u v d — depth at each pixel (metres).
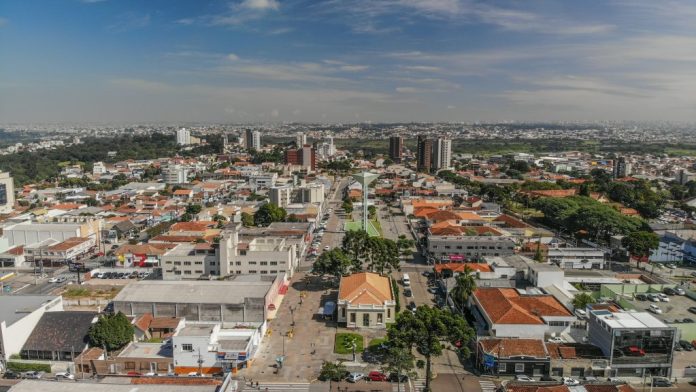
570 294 183.88
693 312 162.88
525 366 131.75
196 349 134.25
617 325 132.88
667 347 131.50
